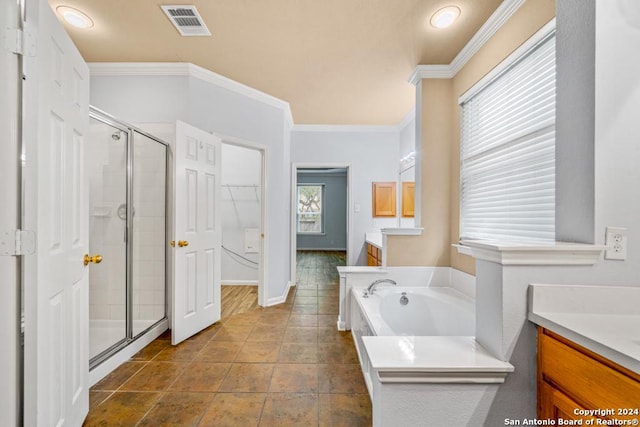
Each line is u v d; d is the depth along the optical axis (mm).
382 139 4473
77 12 1947
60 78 1189
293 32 2143
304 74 2787
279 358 2139
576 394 810
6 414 979
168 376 1890
